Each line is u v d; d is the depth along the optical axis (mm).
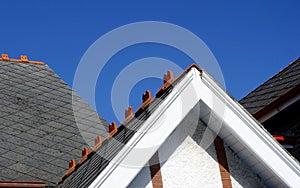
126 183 8617
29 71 18422
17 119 15672
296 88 12102
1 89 16875
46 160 14266
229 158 9781
